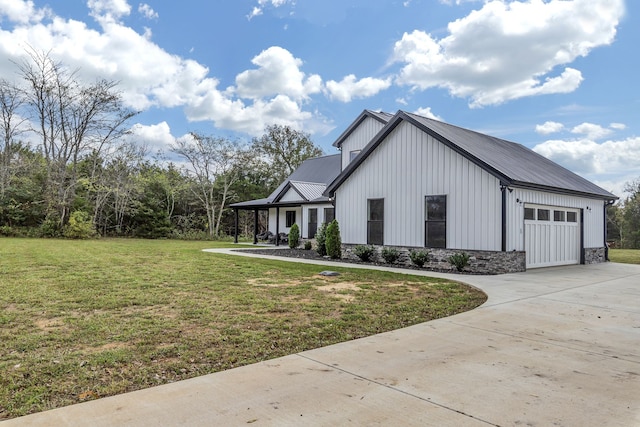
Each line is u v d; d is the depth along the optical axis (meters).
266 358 4.22
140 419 2.86
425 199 13.12
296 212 24.23
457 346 4.68
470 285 9.09
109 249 17.28
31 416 2.88
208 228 33.62
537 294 8.05
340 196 15.81
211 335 4.95
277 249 19.66
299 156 43.34
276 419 2.89
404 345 4.70
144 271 10.41
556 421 2.90
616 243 31.41
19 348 4.37
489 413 3.01
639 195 31.03
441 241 12.66
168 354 4.27
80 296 7.12
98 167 29.02
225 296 7.35
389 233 14.09
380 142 14.37
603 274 11.41
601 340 4.96
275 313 6.13
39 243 19.80
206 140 34.28
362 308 6.57
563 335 5.18
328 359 4.19
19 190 26.92
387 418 2.91
